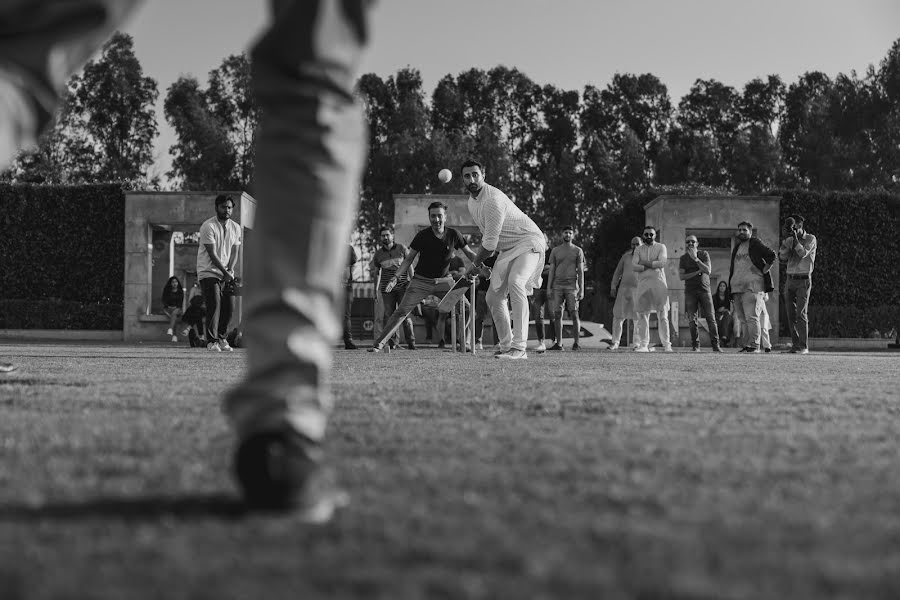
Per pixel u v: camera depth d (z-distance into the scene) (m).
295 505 1.27
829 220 25.12
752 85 70.69
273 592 0.86
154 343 19.36
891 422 2.90
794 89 70.44
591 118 67.81
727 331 21.36
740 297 16.25
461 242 12.48
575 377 5.67
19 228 25.28
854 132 56.34
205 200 23.66
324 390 1.37
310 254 1.38
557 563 0.98
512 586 0.89
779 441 2.30
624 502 1.41
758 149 61.03
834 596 0.88
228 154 54.66
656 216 24.36
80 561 0.99
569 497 1.45
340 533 1.15
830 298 25.17
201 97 56.50
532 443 2.16
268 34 1.38
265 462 1.25
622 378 5.57
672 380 5.34
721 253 28.97
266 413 1.29
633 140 60.94
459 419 2.76
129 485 1.51
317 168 1.39
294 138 1.39
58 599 0.83
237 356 10.08
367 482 1.58
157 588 0.87
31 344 17.22
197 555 1.02
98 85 54.94
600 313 35.53
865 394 4.19
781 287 24.14
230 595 0.85
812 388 4.65
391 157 53.94
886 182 53.94
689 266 16.36
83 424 2.50
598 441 2.22
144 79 55.62
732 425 2.70
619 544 1.10
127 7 1.30
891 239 25.25
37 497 1.39
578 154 66.44
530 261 9.96
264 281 1.36
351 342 15.34
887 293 25.27
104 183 25.31
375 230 54.12
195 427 2.44
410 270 15.97
